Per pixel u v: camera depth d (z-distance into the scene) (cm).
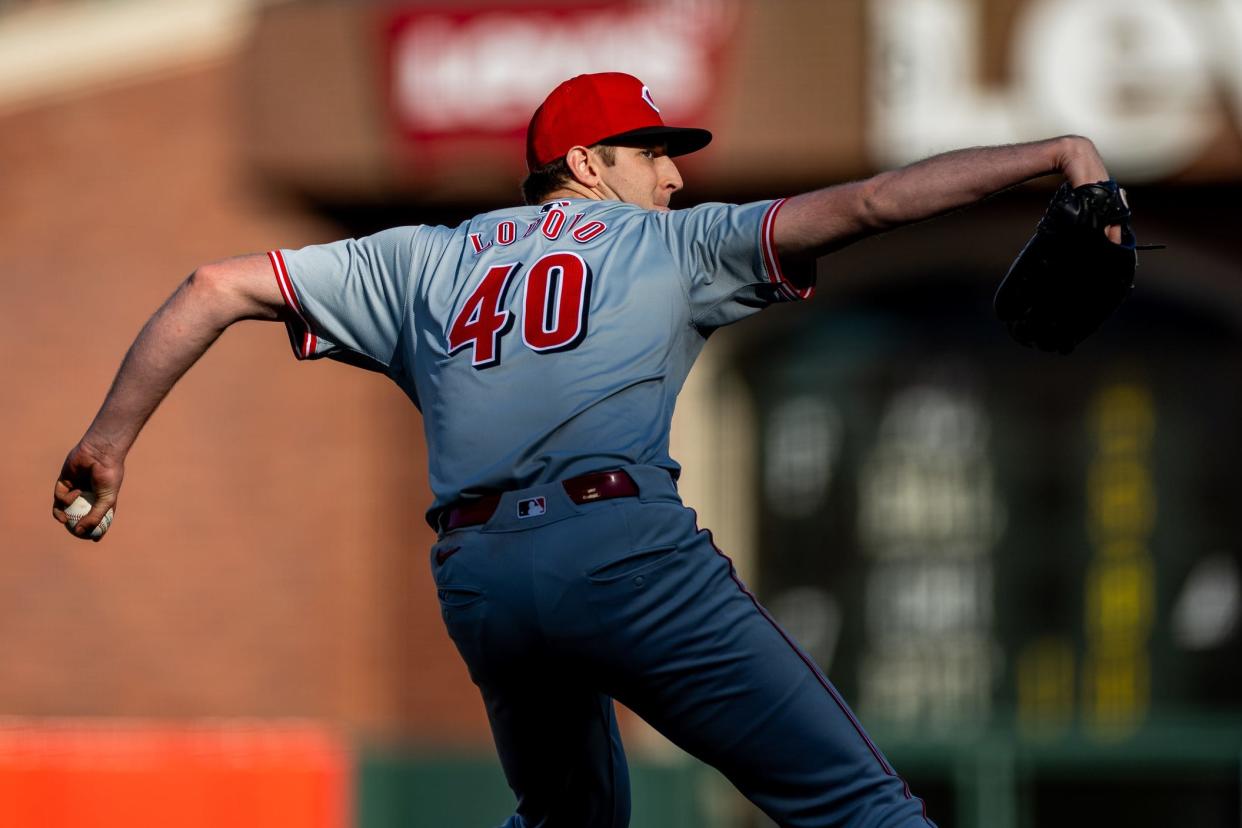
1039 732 3053
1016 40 4047
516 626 1019
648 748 4181
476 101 4216
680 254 1034
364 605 4609
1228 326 4584
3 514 4675
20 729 2130
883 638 5162
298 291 1091
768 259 1010
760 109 4134
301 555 4628
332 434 4666
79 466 1091
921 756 3067
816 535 5100
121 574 4644
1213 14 4000
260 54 4369
